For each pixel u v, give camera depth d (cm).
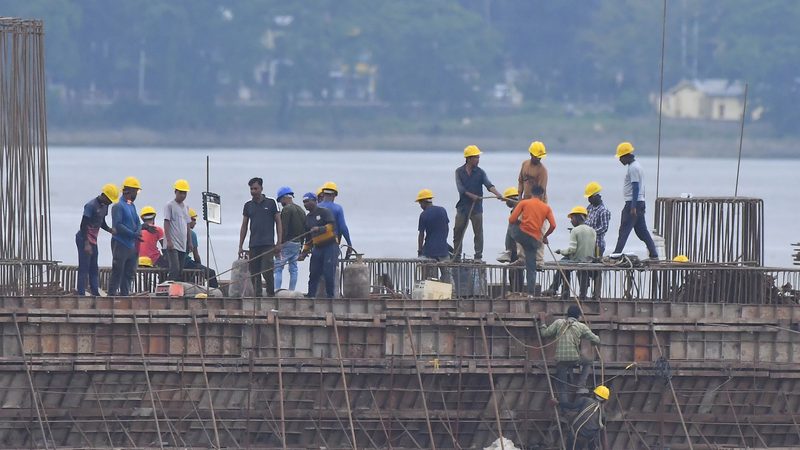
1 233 14225
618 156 14850
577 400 13550
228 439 13538
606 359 13862
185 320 13350
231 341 13450
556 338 13438
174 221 14650
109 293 14100
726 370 13950
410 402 13712
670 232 15112
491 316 13638
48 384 13238
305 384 13562
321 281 14212
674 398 13650
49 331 13225
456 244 14938
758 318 14012
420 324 13600
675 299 14400
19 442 13262
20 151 14262
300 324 13475
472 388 13788
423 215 14675
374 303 13588
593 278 14325
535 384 13775
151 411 13375
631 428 13988
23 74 14225
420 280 14350
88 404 13325
